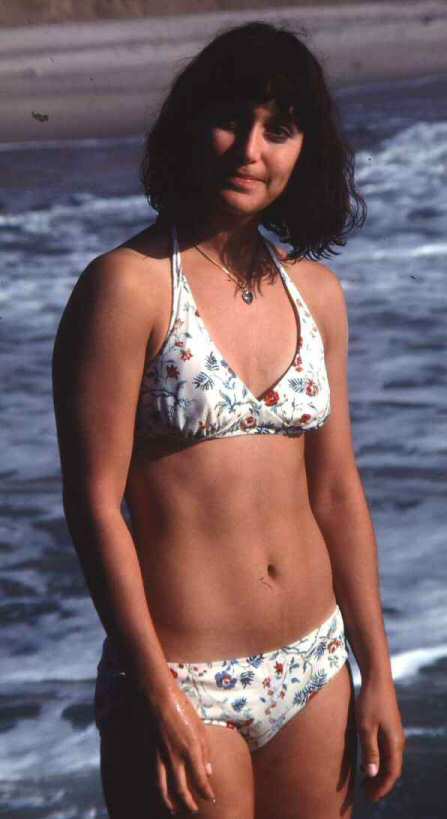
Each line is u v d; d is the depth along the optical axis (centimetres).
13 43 5403
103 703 312
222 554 313
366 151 2070
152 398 304
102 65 4344
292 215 341
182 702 296
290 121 313
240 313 317
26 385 1004
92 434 297
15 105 3206
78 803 452
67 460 301
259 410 312
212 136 309
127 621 294
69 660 564
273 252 331
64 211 1748
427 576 631
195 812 305
